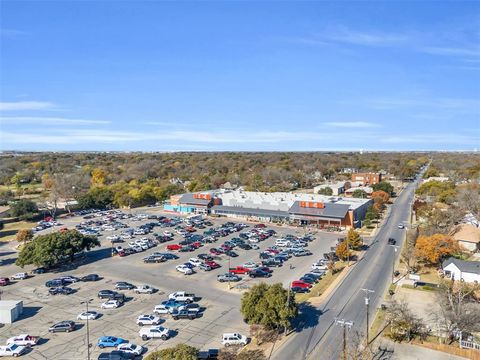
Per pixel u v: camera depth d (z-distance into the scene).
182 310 62.88
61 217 148.75
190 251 101.38
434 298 68.62
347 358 48.91
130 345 51.81
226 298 70.81
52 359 50.72
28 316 64.06
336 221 126.12
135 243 105.69
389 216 142.88
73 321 61.50
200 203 150.00
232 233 120.81
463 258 89.19
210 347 53.25
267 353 50.81
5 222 141.75
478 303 63.91
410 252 88.00
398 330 56.25
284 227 128.62
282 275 82.81
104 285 78.38
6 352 51.34
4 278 80.00
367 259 92.06
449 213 117.88
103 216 150.25
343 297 69.69
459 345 53.19
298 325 58.88
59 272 86.69
